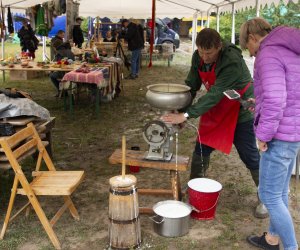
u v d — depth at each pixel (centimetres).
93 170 469
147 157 345
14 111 350
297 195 399
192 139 604
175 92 312
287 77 242
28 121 357
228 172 468
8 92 387
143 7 1602
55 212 360
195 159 369
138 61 1259
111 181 290
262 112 242
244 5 886
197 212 341
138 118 726
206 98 316
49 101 853
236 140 352
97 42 1525
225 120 343
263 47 248
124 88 1054
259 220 352
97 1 1494
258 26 260
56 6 1197
